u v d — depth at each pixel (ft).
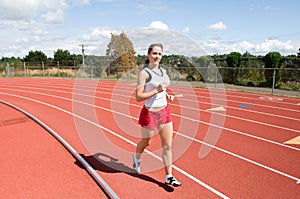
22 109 32.30
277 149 18.26
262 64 74.79
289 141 20.15
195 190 12.42
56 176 13.70
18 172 14.14
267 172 14.46
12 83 77.56
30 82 81.05
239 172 14.43
